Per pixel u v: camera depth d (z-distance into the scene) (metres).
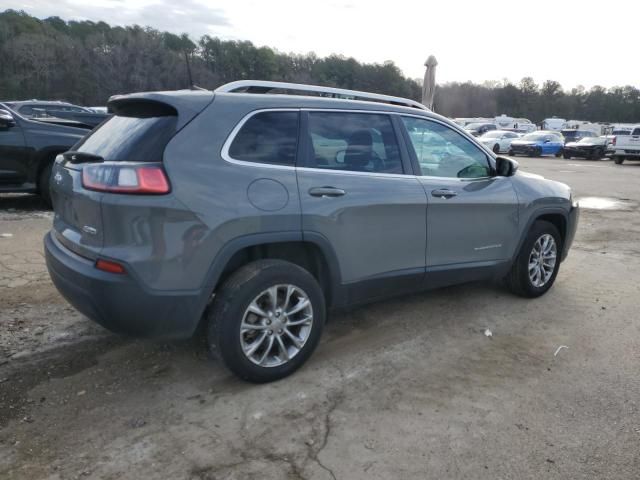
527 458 2.61
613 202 11.37
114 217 2.68
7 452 2.55
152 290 2.74
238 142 3.03
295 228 3.13
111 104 3.36
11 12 82.94
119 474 2.42
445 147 4.12
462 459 2.58
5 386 3.15
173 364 3.47
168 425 2.81
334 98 3.58
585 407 3.08
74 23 91.25
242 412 2.94
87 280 2.74
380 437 2.74
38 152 7.52
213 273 2.89
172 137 2.83
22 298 4.46
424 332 4.11
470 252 4.22
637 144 23.58
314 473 2.46
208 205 2.83
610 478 2.48
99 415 2.89
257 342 3.11
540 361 3.66
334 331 4.08
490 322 4.34
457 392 3.21
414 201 3.72
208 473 2.44
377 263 3.62
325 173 3.33
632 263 6.35
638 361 3.69
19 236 6.31
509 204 4.40
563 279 5.63
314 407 3.01
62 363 3.45
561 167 21.45
